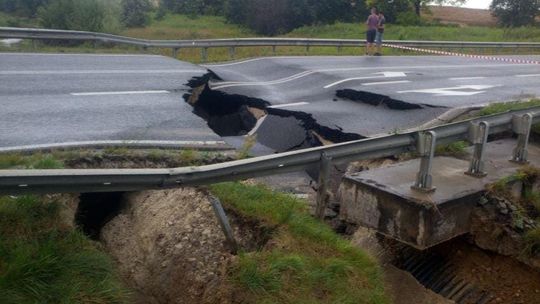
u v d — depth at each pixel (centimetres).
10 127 760
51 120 816
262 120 1034
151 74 1247
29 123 789
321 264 496
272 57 1808
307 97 1188
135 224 582
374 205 620
